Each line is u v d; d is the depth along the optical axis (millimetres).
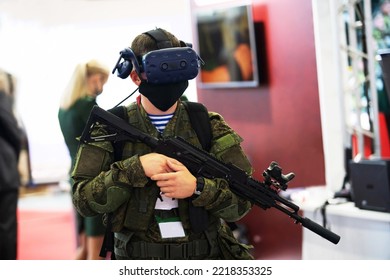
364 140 4508
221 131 2014
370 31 4336
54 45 9734
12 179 4566
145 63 1830
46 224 7652
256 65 5035
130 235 1925
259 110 5234
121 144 1936
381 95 4625
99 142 1917
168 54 1838
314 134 4750
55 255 6125
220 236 2000
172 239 1923
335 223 3900
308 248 4098
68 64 9750
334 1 4242
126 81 7211
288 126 4965
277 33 4953
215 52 5445
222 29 5305
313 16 4473
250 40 5023
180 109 1992
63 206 8867
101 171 1920
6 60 9883
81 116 3787
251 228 5391
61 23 9609
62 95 3836
